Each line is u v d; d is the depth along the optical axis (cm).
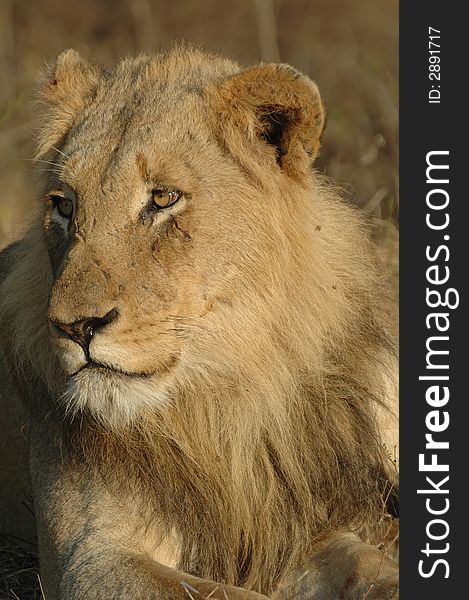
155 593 1038
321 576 1091
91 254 1046
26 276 1164
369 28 3044
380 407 1238
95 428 1128
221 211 1079
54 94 1184
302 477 1127
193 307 1067
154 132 1084
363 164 2072
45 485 1189
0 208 1892
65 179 1095
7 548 1363
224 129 1096
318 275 1120
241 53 3073
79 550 1116
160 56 1181
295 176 1119
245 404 1102
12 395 1343
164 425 1104
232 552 1128
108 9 3266
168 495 1123
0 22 2972
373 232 1302
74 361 1038
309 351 1115
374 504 1191
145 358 1048
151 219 1066
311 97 1080
